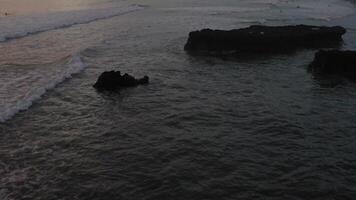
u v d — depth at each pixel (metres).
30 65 29.47
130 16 58.38
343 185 14.30
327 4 79.00
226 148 17.00
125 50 34.97
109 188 14.01
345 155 16.55
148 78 25.88
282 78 26.95
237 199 13.44
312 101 22.67
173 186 14.13
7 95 22.59
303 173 15.06
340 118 20.31
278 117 20.31
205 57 32.66
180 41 38.69
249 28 38.47
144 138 17.92
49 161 15.84
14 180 14.42
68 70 27.91
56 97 22.94
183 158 16.11
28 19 50.69
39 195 13.57
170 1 84.06
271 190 13.95
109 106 21.73
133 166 15.48
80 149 16.88
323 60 28.38
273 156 16.36
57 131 18.58
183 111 21.05
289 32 36.78
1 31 41.62
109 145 17.27
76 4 74.75
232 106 21.81
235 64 30.48
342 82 26.17
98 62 30.89
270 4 77.25
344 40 40.22
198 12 62.62
